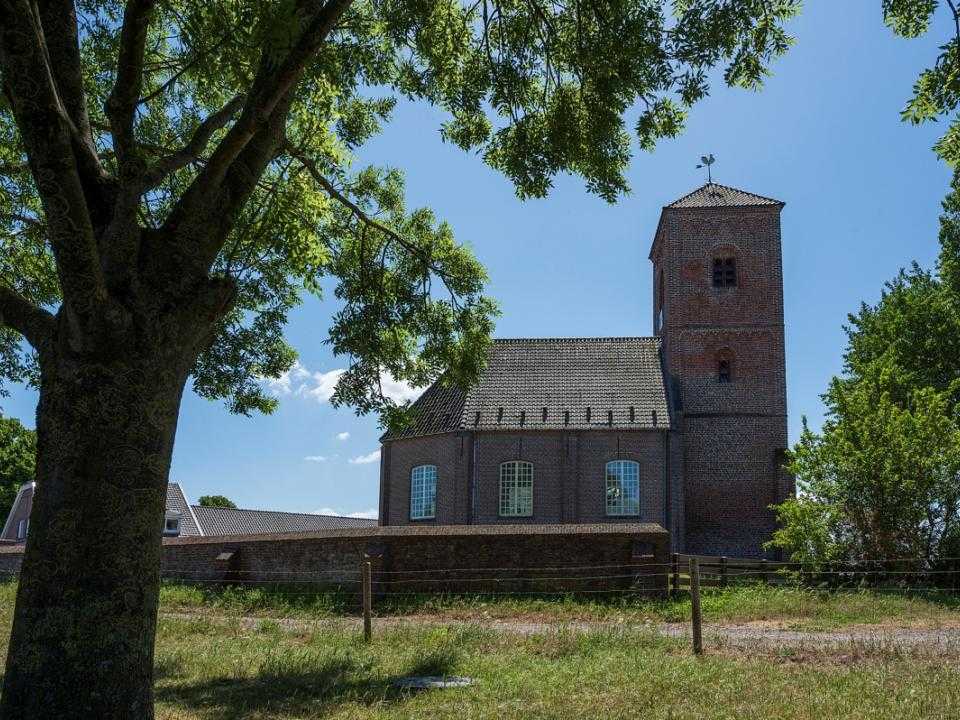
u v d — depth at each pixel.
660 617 17.34
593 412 39.38
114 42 13.02
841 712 8.02
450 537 20.81
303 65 8.30
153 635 6.94
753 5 11.20
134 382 7.02
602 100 13.07
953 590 20.17
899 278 42.66
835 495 22.23
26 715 6.36
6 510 66.19
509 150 14.28
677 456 38.28
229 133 8.10
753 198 43.91
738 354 41.91
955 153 11.72
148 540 6.95
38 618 6.51
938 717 7.78
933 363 37.75
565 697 9.12
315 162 14.24
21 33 6.28
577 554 20.48
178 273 7.60
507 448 38.84
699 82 12.05
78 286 6.75
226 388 18.12
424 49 13.55
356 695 9.38
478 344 15.73
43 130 6.46
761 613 17.36
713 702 8.65
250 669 11.41
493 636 14.15
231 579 22.73
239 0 10.17
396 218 15.91
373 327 15.48
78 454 6.75
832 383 24.00
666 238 43.38
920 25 11.23
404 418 15.80
